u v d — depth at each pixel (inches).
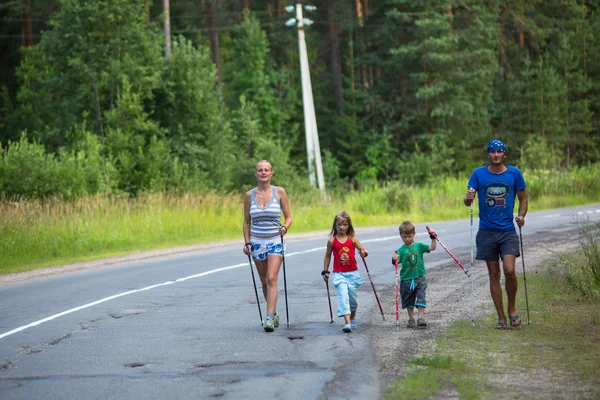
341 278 657.6
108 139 2605.8
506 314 711.7
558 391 454.0
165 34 3223.4
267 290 668.1
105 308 809.5
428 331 643.5
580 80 4537.4
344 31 4419.3
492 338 606.2
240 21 4451.3
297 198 2384.4
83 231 1568.7
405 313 735.7
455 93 3949.3
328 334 637.9
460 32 4099.4
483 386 466.6
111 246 1572.3
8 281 1101.7
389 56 4163.4
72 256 1448.1
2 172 2009.1
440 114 3814.0
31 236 1481.3
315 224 2043.6
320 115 4345.5
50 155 2156.7
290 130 4082.2
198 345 604.1
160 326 695.1
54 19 2886.3
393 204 2416.3
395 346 585.3
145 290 941.8
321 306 789.2
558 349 563.8
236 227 1897.1
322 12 4537.4
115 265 1268.5
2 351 603.5
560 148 4394.7
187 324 702.5
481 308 747.4
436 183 2999.5
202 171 2827.3
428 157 3676.2
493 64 4092.0
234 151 3073.3
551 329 637.3
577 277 855.1
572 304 755.4
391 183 2516.0
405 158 3831.2
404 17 3895.2
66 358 569.6
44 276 1150.3
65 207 1718.8
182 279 1038.4
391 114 3971.5
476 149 4111.7
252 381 487.5
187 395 458.9
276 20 4539.9
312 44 4532.5
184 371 518.9
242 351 577.3
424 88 3821.4
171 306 813.2
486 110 4200.3
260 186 679.1
